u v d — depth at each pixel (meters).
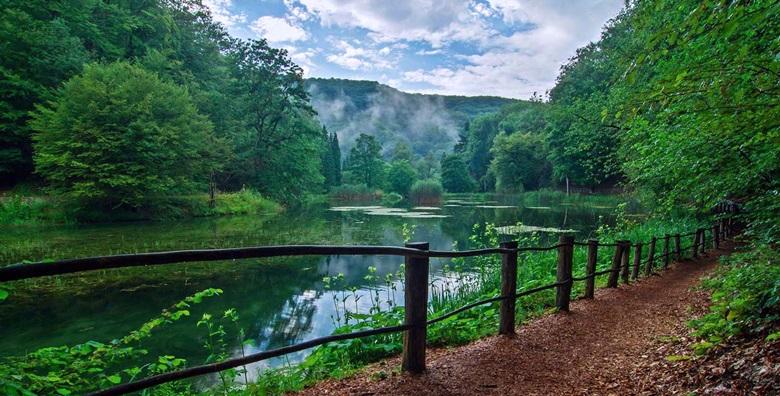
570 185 57.78
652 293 6.80
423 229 22.34
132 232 20.52
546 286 4.84
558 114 20.00
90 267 1.76
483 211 36.94
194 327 7.60
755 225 5.92
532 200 55.53
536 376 3.22
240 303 9.15
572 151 19.08
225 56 51.06
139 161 27.28
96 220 26.45
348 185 82.69
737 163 5.04
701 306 5.13
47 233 19.77
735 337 3.24
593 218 27.06
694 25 2.38
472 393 2.88
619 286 7.41
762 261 5.07
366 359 4.19
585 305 5.77
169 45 41.66
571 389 2.97
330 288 10.45
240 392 3.64
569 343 4.06
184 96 31.56
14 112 28.66
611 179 48.66
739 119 2.98
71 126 25.70
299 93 48.00
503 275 4.23
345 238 18.80
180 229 22.14
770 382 2.33
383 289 10.29
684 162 5.74
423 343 3.23
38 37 29.64
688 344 3.56
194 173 33.53
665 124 6.14
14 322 7.77
